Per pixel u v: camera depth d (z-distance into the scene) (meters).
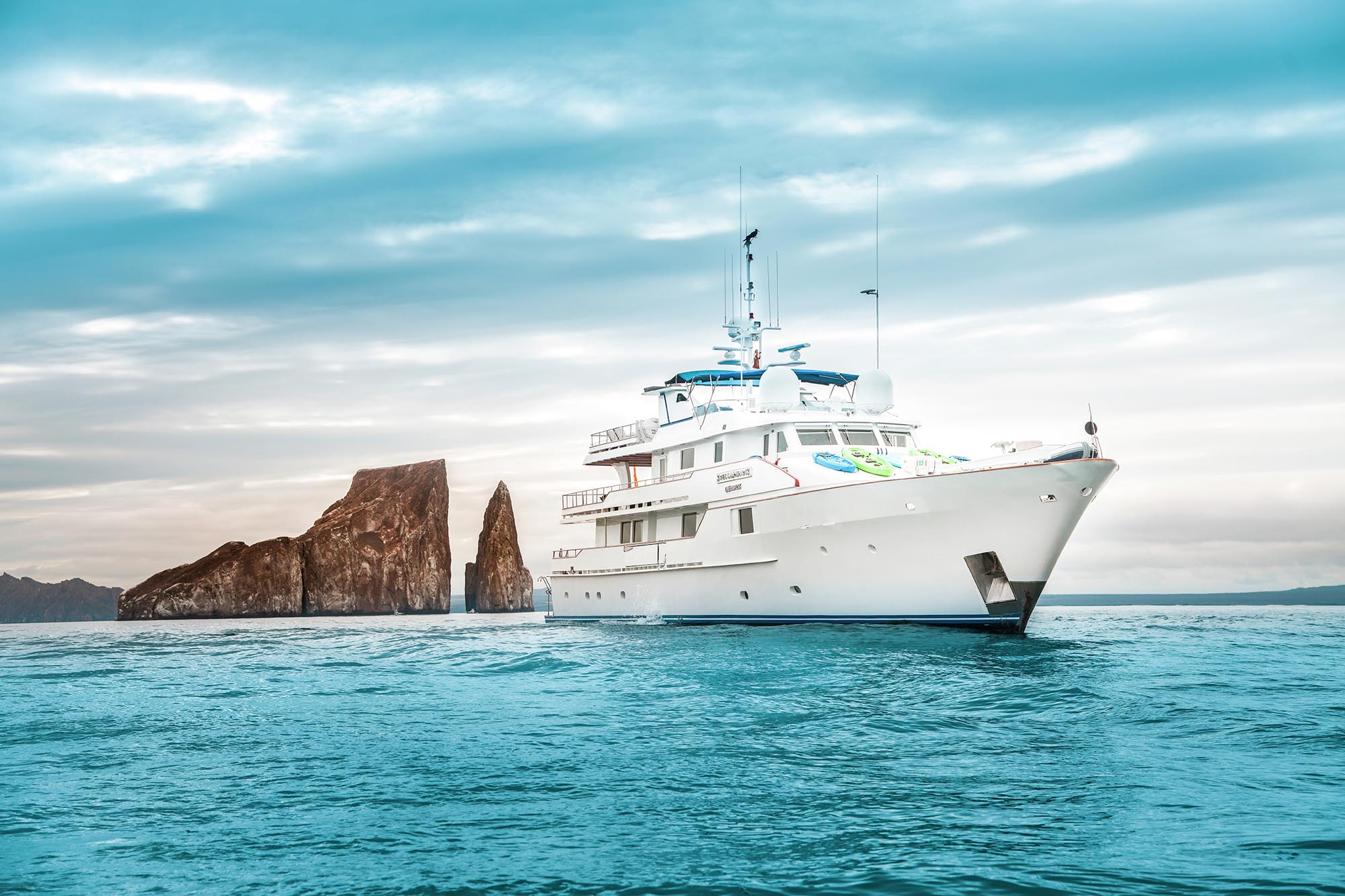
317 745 13.23
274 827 9.07
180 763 12.19
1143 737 12.30
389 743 13.22
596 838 8.49
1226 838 7.98
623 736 13.35
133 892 7.42
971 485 25.94
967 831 8.41
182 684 22.42
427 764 11.68
